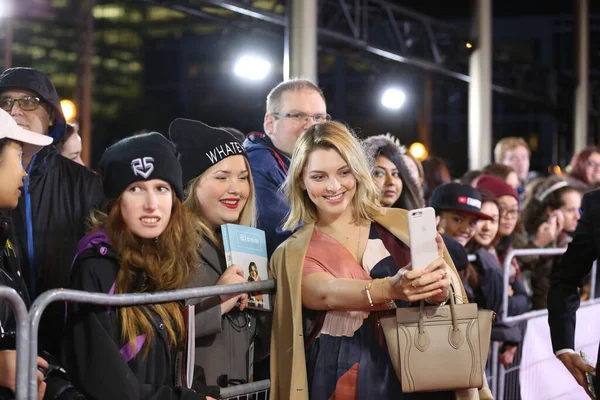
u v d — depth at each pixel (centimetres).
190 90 3269
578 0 1573
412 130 2378
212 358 269
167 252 251
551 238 538
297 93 355
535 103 1585
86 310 231
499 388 436
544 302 511
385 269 273
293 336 266
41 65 2055
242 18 934
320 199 275
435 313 255
